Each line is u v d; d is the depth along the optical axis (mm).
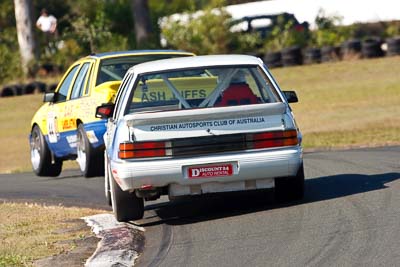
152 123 27359
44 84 103500
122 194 28875
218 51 114312
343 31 116438
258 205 29969
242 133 27516
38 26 122312
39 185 42688
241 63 29703
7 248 26172
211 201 31984
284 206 29156
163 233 27344
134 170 27125
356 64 100688
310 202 29359
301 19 124250
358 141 53031
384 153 43156
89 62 40406
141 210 29188
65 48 117500
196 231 27000
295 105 81875
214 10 117125
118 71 38969
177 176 27219
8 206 35469
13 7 132625
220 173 27344
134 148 27250
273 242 24125
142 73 29672
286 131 27688
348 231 24406
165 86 29453
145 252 24938
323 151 48031
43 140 45938
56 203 35750
